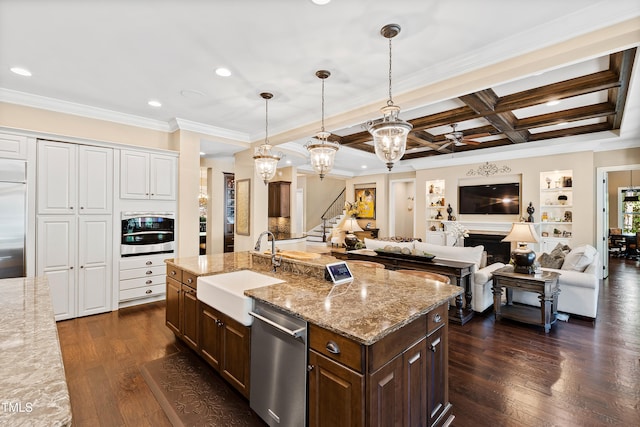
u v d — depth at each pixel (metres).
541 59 2.35
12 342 1.12
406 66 2.91
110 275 3.97
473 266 3.95
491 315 4.00
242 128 5.02
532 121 4.99
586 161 5.93
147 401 2.18
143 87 3.41
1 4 2.03
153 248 4.30
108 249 3.95
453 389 2.32
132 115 4.35
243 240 5.88
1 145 3.25
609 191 10.30
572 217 6.10
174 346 3.03
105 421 1.98
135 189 4.16
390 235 9.45
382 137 2.57
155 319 3.73
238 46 2.58
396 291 2.07
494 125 4.91
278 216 8.00
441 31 2.35
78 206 3.73
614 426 1.93
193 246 4.68
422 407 1.74
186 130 4.62
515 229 3.87
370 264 3.37
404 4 2.05
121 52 2.68
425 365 1.77
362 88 3.42
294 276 2.54
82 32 2.38
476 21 2.23
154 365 2.67
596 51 2.16
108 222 3.95
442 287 2.18
